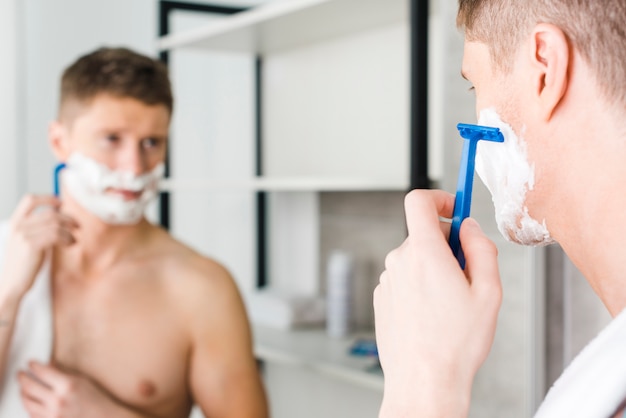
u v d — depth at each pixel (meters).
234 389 1.17
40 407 1.10
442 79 1.14
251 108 2.14
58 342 1.15
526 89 0.42
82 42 2.22
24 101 2.13
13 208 2.10
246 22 1.61
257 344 1.63
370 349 1.52
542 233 0.44
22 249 1.12
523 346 1.06
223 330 1.19
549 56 0.40
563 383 0.39
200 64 2.23
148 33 2.30
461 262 0.45
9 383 1.12
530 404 1.05
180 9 1.91
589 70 0.39
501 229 0.46
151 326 1.17
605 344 0.37
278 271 2.10
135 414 1.13
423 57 1.15
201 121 2.23
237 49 1.98
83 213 1.17
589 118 0.39
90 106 1.10
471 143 0.44
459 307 0.41
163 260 1.22
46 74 2.17
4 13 2.06
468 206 0.45
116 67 1.10
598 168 0.39
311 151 1.94
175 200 2.29
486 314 0.41
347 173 1.81
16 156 2.10
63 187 1.18
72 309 1.17
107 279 1.19
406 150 1.62
